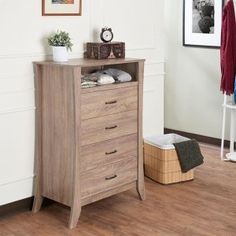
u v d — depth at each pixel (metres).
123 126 4.88
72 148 4.52
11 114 4.68
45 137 4.75
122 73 4.93
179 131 7.38
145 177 5.78
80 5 5.04
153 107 5.96
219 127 6.89
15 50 4.63
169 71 7.36
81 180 4.58
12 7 4.57
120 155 4.89
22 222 4.65
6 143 4.68
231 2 6.05
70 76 4.44
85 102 4.52
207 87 6.95
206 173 5.90
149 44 5.79
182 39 7.12
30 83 4.75
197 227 4.54
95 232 4.46
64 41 4.70
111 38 5.16
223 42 6.16
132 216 4.77
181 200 5.13
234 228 4.52
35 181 4.90
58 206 5.00
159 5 5.82
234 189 5.41
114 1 5.37
